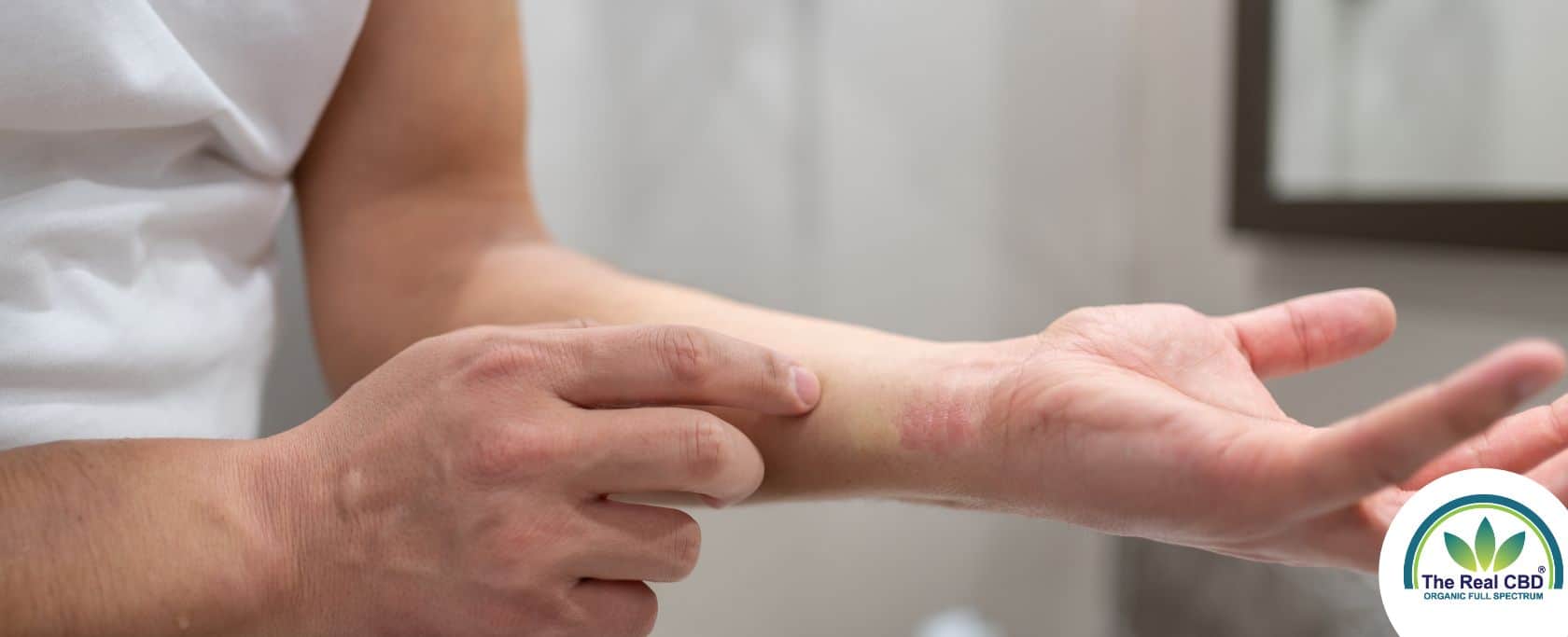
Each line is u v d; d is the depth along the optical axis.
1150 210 1.30
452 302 0.67
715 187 1.09
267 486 0.56
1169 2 1.26
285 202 0.68
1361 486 0.48
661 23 1.05
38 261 0.58
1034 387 0.56
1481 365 0.46
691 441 0.55
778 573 1.17
